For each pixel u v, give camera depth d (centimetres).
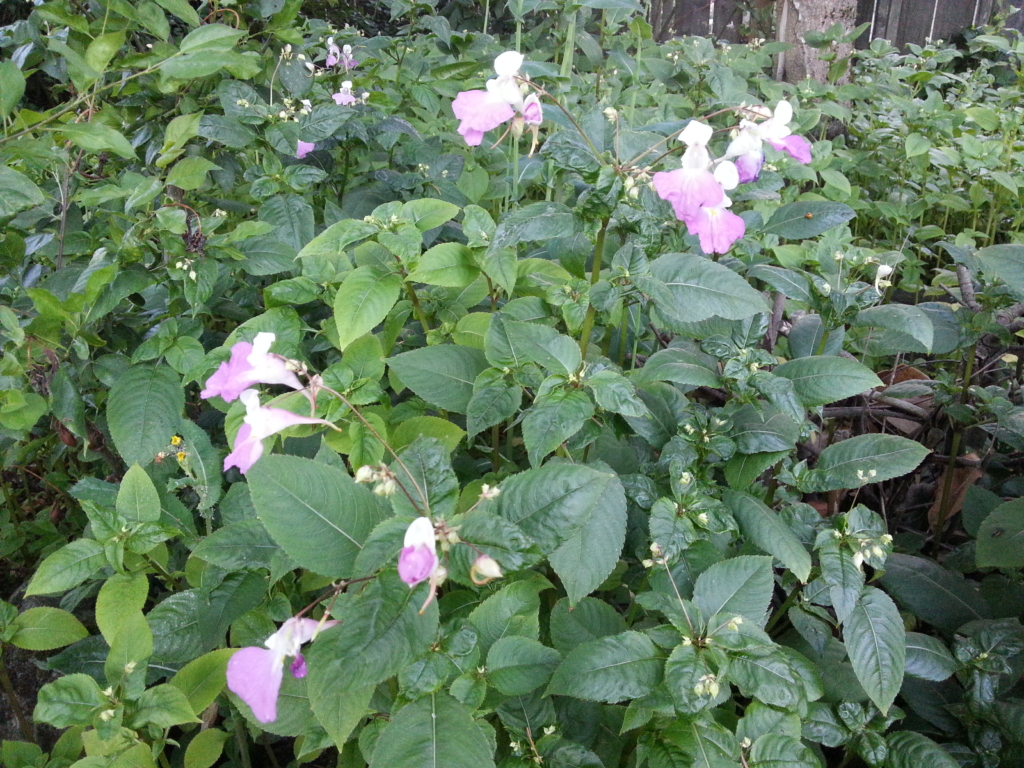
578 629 201
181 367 234
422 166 350
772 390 203
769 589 186
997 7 782
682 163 192
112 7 270
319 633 144
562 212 197
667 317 239
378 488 143
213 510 260
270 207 277
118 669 174
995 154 411
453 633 152
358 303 209
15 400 219
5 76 206
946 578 250
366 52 456
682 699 154
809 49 652
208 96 320
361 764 188
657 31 813
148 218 239
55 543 306
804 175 381
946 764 183
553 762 170
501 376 205
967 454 312
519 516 150
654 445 225
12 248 260
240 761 232
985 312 270
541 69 281
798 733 177
